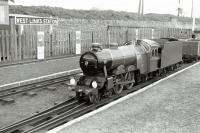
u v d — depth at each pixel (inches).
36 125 338.3
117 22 1339.8
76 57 853.8
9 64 685.9
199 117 356.5
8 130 317.7
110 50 454.9
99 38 1044.5
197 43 828.0
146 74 557.9
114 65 449.1
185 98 441.7
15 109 401.7
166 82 552.4
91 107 402.6
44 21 837.8
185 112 375.2
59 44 905.5
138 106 397.4
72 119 354.6
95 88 415.8
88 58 429.7
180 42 713.0
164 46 593.9
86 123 332.5
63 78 580.4
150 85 519.2
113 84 441.7
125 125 327.6
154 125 328.5
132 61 494.3
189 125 329.4
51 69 654.5
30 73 604.7
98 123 332.8
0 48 718.5
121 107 391.9
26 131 312.7
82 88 422.0
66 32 927.7
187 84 538.6
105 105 398.0
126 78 489.7
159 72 611.5
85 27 1109.1
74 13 1307.8
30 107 411.8
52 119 349.4
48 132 303.0
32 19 801.6
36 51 824.3
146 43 550.0
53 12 1200.8
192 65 772.6
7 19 743.7
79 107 410.6
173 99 435.2
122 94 468.8
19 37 771.4
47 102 436.5
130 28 1202.6
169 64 640.4
